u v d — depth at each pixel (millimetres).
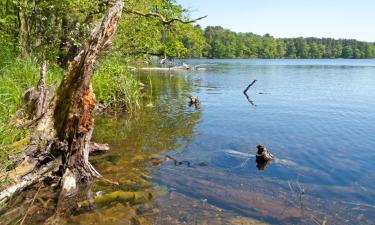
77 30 14594
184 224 4469
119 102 13406
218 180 6059
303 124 11141
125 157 7109
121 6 5332
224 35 144125
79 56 5352
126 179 5875
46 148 5352
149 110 13180
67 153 5453
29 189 5160
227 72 42219
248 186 5828
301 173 6551
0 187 4734
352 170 6750
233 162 7133
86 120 5504
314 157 7574
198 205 5035
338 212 4945
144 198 5184
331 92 20953
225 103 15648
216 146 8312
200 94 18922
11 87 8273
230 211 4887
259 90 21641
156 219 4562
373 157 7613
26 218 4422
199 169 6605
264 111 13570
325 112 13523
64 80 5414
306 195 5516
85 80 5238
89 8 14312
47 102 6434
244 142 8750
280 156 7617
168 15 17984
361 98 18047
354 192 5680
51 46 14359
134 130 9695
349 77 35406
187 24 19125
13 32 14039
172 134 9375
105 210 4742
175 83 25422
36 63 11375
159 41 19688
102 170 6223
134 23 16625
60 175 5492
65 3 13938
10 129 5820
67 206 4785
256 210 4945
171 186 5691
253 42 153375
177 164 6855
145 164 6746
